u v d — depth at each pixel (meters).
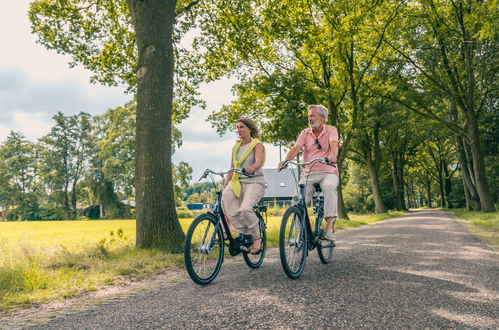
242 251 4.60
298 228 4.25
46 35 11.83
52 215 57.47
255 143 4.69
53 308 3.39
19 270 4.55
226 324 2.54
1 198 58.41
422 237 8.55
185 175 42.94
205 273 4.15
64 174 57.62
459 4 19.77
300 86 18.69
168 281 4.54
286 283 3.75
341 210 20.94
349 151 32.91
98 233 17.25
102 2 12.12
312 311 2.77
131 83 12.77
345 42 17.19
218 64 13.55
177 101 13.45
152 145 7.43
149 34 7.69
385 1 18.56
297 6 13.92
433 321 2.54
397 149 37.81
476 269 4.41
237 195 4.50
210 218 4.26
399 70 21.61
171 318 2.75
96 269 5.20
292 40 13.94
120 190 45.88
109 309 3.22
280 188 72.12
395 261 5.02
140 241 7.25
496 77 21.22
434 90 21.47
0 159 59.91
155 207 7.28
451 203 45.00
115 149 46.00
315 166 4.84
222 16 12.82
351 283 3.66
